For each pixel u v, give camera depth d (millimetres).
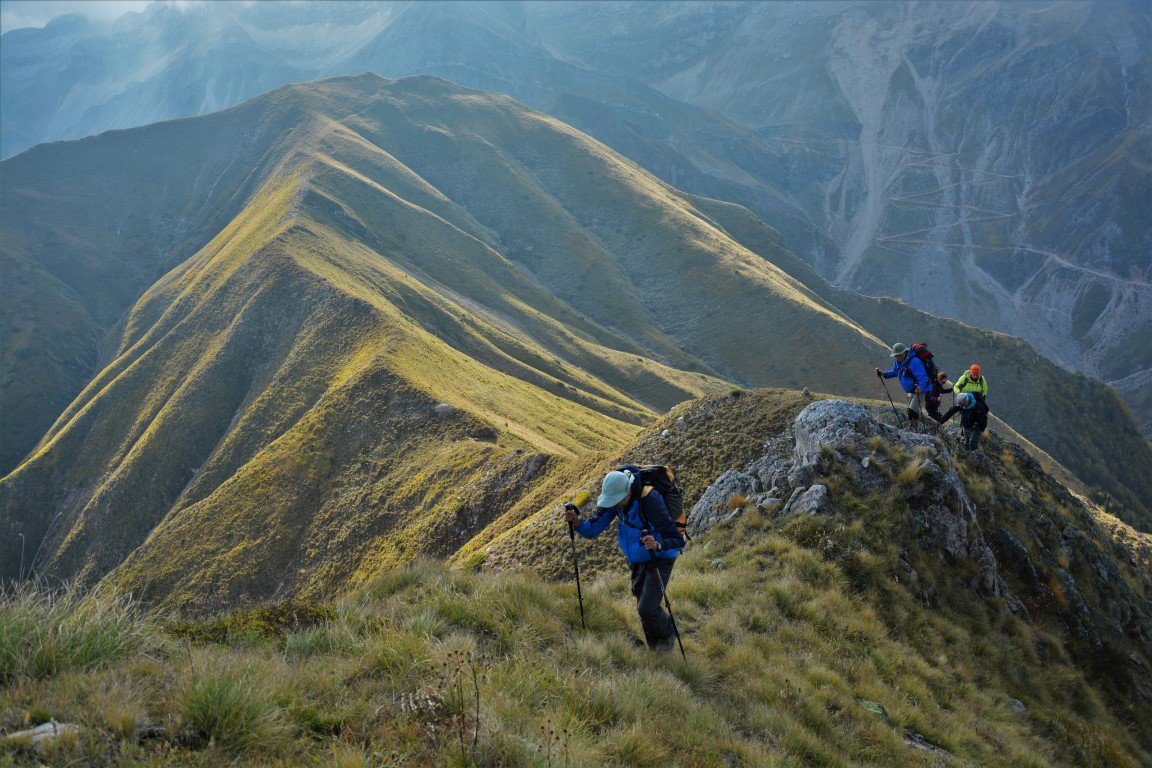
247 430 120375
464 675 6125
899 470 15469
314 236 177000
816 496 14562
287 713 5191
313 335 133250
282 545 86500
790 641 10391
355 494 86438
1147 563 41156
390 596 8656
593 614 8883
